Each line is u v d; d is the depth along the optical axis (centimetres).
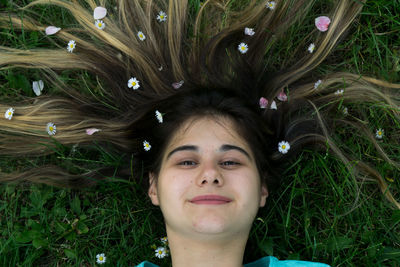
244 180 165
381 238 203
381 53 213
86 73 209
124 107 205
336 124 208
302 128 202
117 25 206
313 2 207
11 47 213
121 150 204
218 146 170
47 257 205
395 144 209
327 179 207
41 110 199
